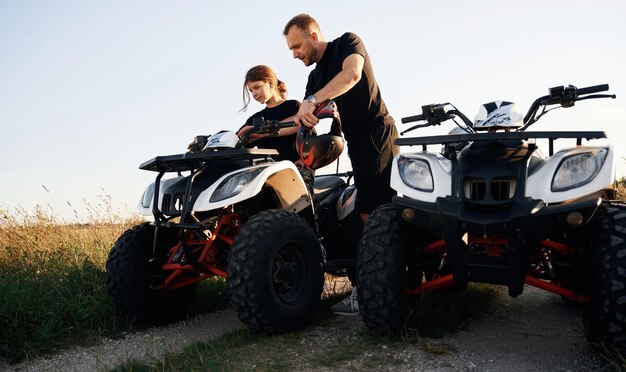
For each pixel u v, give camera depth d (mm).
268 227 3018
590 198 2348
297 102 4559
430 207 2590
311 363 2588
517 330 3088
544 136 2482
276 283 3119
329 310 3656
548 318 3344
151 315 3480
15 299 3387
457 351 2699
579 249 2586
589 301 2418
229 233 3479
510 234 2416
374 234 2787
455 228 2510
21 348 3102
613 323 2258
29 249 5062
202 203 3082
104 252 5047
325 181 4172
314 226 3615
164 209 3359
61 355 3064
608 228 2344
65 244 5332
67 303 3617
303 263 3248
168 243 3615
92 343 3262
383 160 3648
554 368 2432
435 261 2957
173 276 3357
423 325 3080
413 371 2441
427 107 3287
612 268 2266
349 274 4008
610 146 2453
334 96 3230
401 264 2740
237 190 3059
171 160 3229
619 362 2289
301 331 3139
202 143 3752
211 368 2527
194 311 3928
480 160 2666
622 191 5758
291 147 4312
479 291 3920
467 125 3156
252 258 2920
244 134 3494
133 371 2586
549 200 2420
